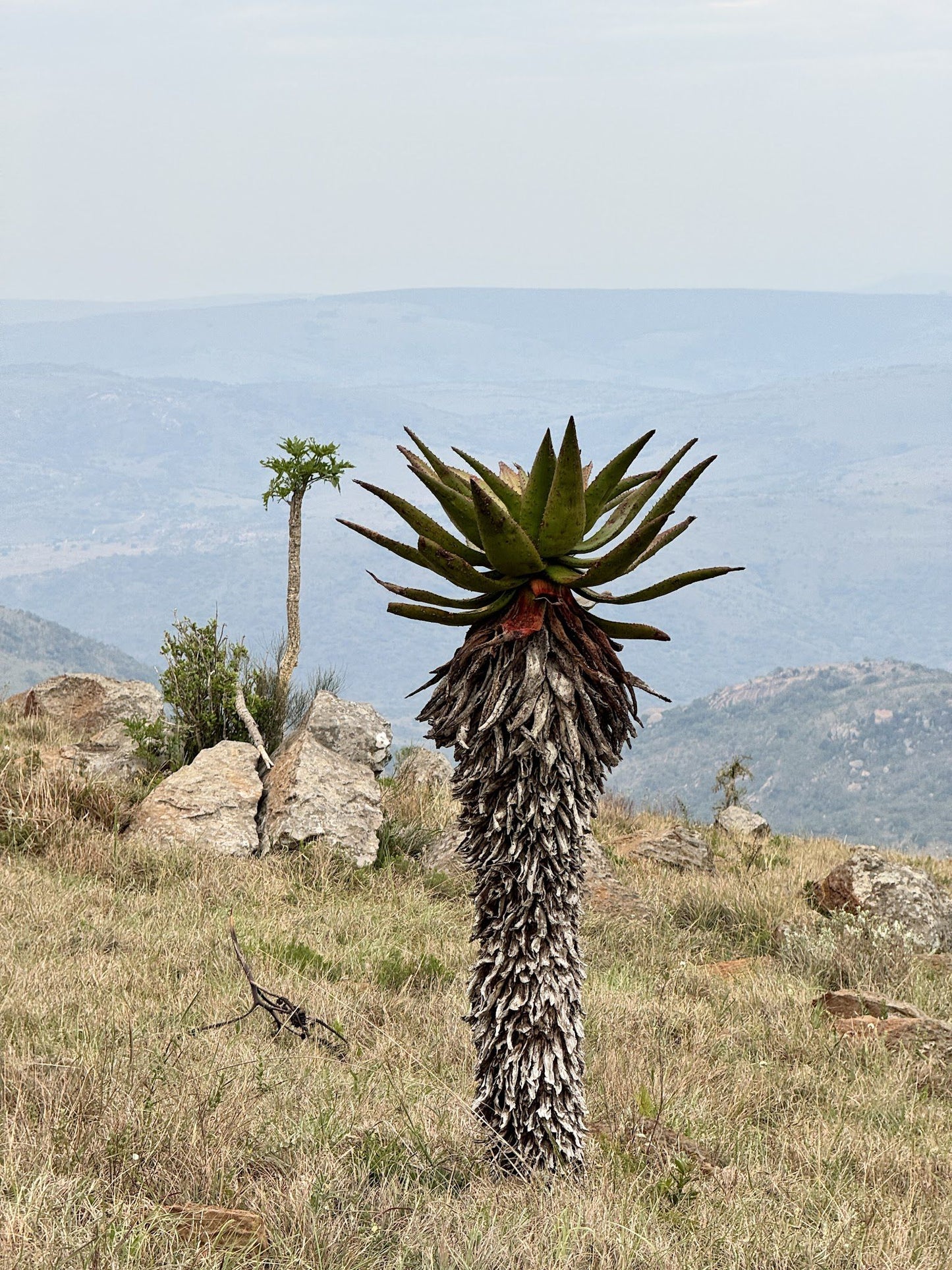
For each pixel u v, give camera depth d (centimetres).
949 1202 660
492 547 505
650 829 2131
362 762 1739
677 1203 593
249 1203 494
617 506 552
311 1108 607
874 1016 1095
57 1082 575
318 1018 816
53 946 927
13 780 1498
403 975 1030
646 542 494
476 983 542
